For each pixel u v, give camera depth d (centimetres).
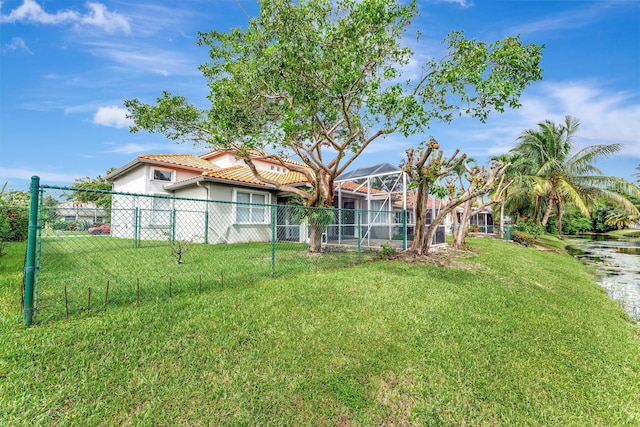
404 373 312
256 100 800
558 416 271
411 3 699
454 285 639
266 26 684
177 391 260
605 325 507
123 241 1136
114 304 417
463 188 1217
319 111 815
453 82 682
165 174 1446
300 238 1271
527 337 416
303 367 305
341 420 249
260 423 238
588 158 2186
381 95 670
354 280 598
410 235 1134
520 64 638
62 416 227
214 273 627
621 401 299
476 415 265
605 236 3653
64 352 294
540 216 2458
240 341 340
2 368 265
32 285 347
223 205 1264
